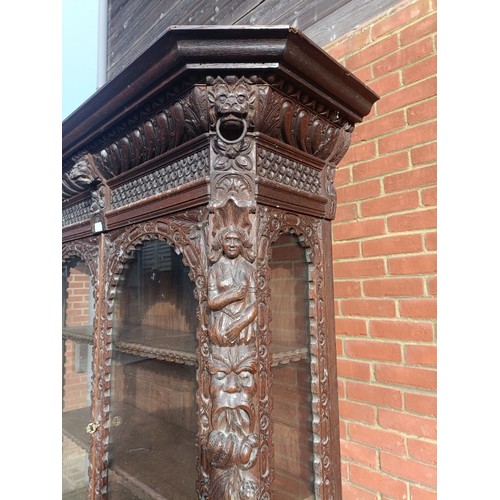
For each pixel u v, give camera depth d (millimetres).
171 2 1671
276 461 700
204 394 642
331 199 845
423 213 877
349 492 978
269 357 655
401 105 929
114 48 2049
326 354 801
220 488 583
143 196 829
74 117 860
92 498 900
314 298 786
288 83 644
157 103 695
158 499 770
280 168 717
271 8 1261
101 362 915
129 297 885
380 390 934
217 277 626
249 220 642
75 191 1054
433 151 865
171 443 774
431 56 879
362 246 990
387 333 927
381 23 978
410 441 872
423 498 843
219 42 588
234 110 616
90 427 914
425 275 865
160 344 790
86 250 1025
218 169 649
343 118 802
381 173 961
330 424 791
